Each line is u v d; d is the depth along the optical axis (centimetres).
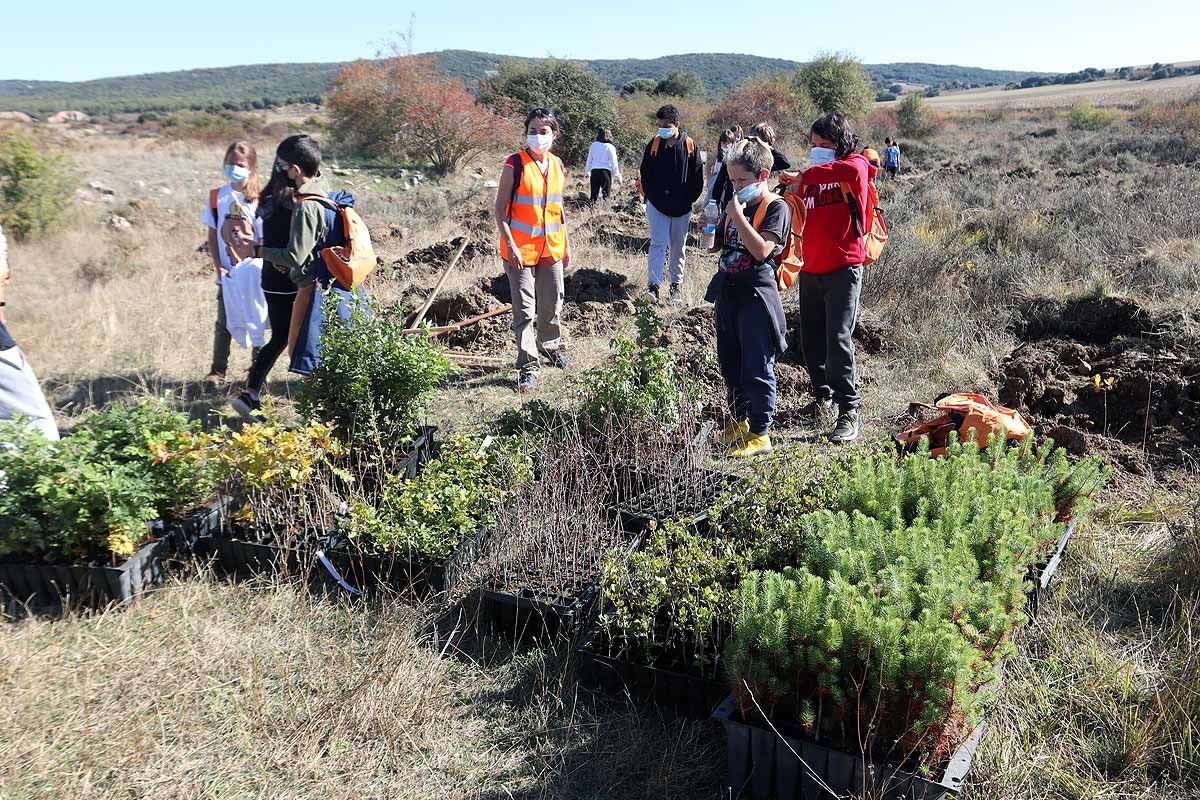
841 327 547
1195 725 303
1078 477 404
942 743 272
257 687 336
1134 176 1672
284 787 297
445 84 2531
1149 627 363
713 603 337
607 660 343
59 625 383
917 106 4134
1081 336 707
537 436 523
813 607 283
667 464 490
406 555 407
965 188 1619
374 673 341
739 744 291
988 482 384
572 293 911
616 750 316
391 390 495
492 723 331
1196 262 794
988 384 628
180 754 307
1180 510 447
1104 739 305
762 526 387
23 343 766
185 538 431
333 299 503
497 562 406
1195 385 554
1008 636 318
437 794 297
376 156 2673
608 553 386
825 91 4006
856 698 276
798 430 589
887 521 365
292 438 445
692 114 3816
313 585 415
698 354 665
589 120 2998
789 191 542
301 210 550
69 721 320
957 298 800
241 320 616
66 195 1390
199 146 3009
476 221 1403
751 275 517
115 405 462
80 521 395
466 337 782
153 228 1435
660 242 887
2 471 404
